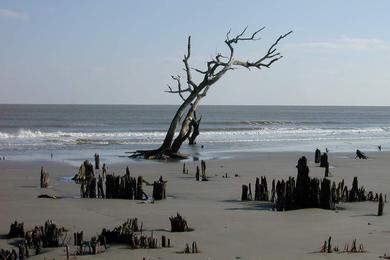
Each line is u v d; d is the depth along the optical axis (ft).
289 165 119.85
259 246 47.06
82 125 347.36
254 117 578.25
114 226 55.26
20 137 216.54
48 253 44.52
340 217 60.70
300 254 44.27
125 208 65.98
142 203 69.97
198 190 82.07
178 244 47.62
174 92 144.46
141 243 46.80
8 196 74.28
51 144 184.03
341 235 51.70
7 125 333.42
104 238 46.60
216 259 42.57
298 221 58.29
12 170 106.11
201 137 235.20
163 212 63.41
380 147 171.63
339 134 278.46
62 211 63.67
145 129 308.40
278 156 143.84
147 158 136.77
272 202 71.20
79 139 209.67
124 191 74.18
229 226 55.47
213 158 138.41
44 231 48.37
